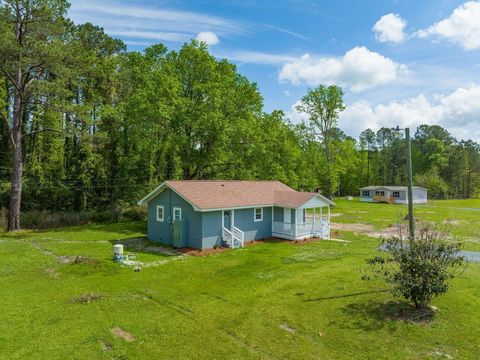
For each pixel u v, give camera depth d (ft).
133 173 114.32
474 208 155.02
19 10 76.33
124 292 37.86
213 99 89.15
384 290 35.81
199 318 30.53
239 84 103.81
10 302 34.04
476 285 37.14
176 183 67.51
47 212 97.66
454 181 260.42
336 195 263.29
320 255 56.44
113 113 96.68
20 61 75.00
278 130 118.62
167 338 26.61
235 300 35.19
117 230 85.61
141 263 51.57
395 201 192.85
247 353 24.26
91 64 100.83
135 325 28.96
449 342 24.93
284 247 64.95
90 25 119.85
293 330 27.89
